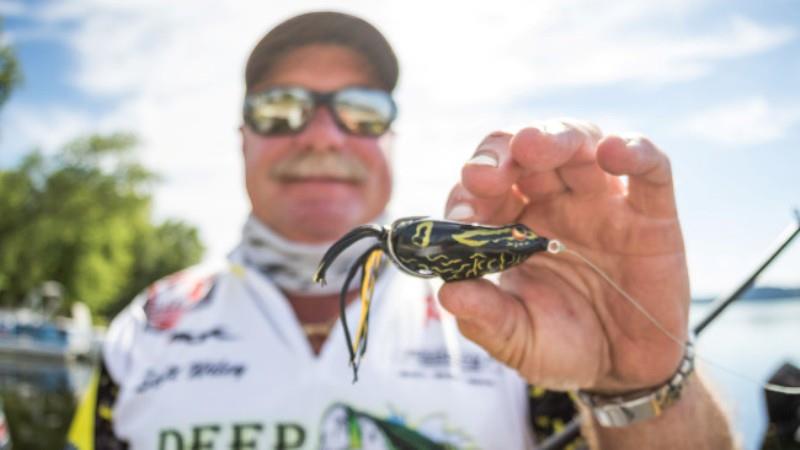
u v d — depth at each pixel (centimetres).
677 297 38
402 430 53
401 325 57
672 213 37
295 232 59
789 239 46
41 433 144
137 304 64
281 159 59
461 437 53
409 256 35
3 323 509
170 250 1230
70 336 513
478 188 35
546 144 34
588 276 39
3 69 488
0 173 755
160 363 57
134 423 56
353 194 60
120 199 805
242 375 56
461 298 36
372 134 60
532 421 55
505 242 35
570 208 38
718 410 42
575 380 39
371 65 61
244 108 60
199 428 54
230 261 62
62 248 800
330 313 59
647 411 40
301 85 59
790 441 62
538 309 39
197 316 59
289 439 54
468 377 55
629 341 39
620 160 34
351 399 54
